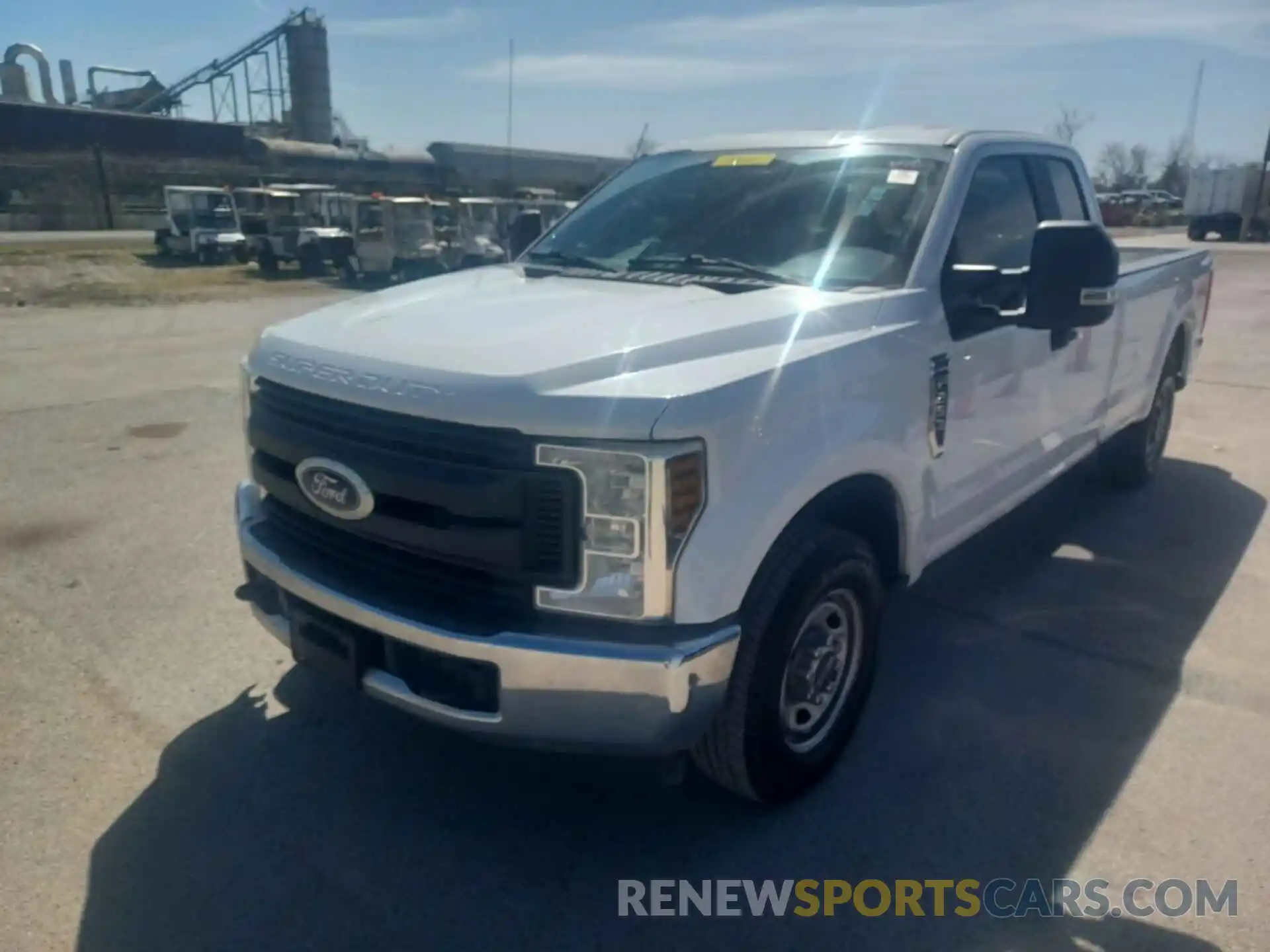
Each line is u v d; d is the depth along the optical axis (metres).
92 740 3.59
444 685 2.83
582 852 3.08
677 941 2.73
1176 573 5.23
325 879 2.94
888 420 3.25
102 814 3.20
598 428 2.57
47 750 3.53
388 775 3.44
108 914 2.78
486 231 23.81
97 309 17.61
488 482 2.63
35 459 7.07
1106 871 3.00
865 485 3.30
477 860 3.04
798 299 3.42
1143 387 5.91
